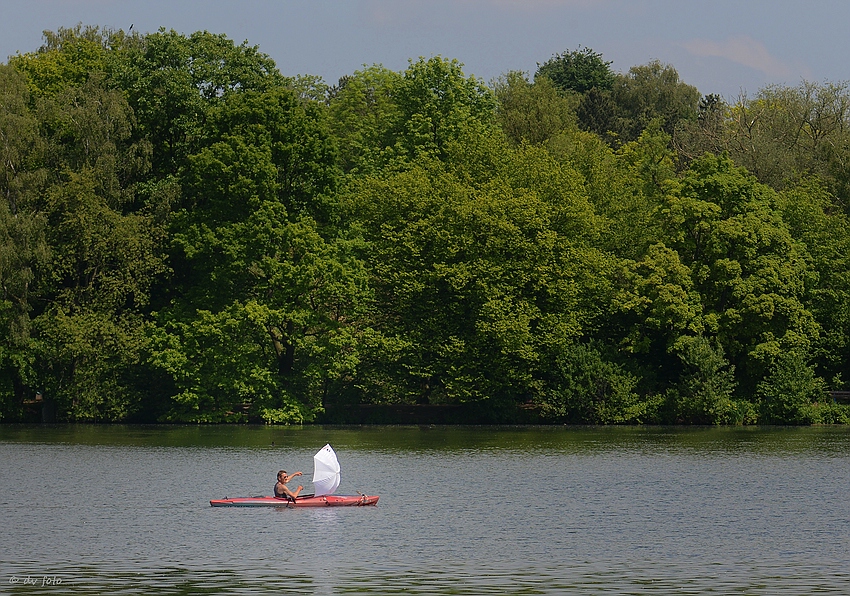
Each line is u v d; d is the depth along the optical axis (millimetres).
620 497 49781
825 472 59250
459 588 31844
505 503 47938
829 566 34875
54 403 100562
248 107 102875
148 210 101812
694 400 98875
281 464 63125
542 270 99875
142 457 67125
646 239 106250
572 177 106000
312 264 99062
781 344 101188
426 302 101500
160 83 105312
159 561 35500
